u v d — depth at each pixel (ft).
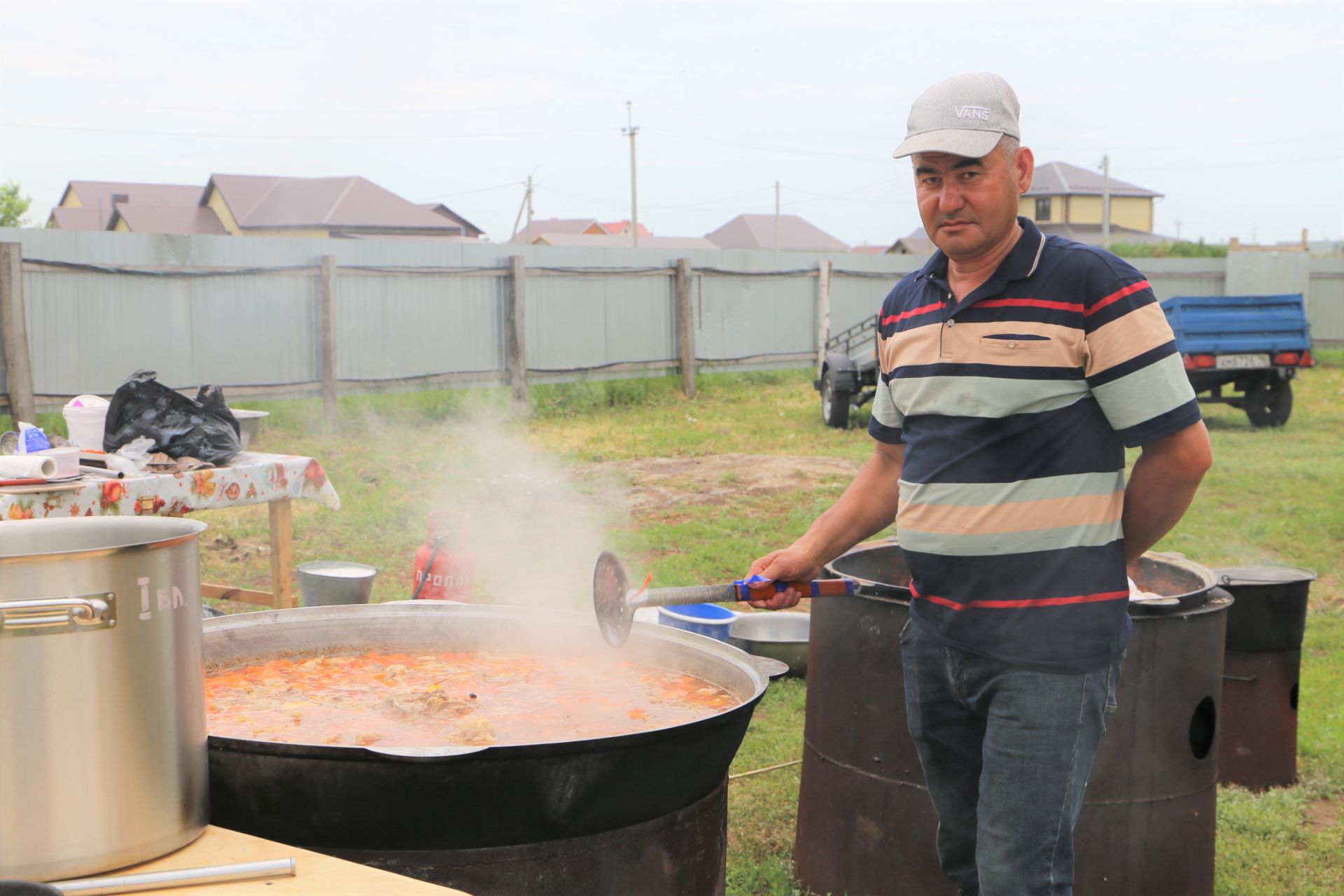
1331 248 179.11
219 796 7.55
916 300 8.01
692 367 59.26
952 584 7.66
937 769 8.46
